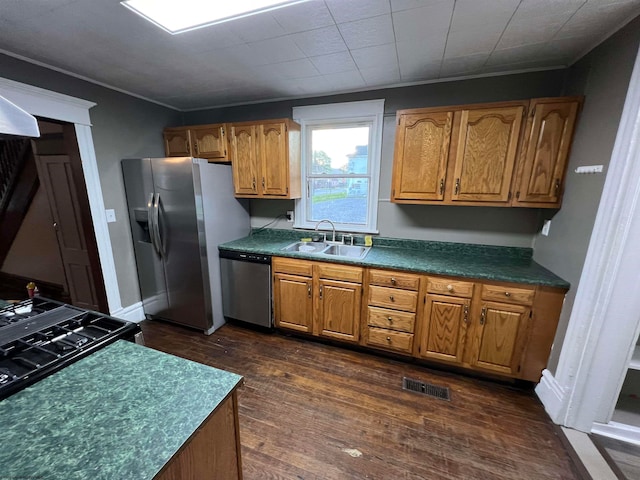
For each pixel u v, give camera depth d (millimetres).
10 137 1000
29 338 1053
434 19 1468
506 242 2385
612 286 1471
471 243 2484
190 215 2502
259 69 2133
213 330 2799
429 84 2377
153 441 664
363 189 2807
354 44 1744
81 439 667
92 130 2432
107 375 904
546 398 1832
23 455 623
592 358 1571
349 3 1335
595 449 1558
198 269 2605
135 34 1621
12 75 1919
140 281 2938
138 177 2639
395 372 2205
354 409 1827
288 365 2275
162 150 3125
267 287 2641
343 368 2246
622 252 1426
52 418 727
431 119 2094
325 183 2939
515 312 1911
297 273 2504
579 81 1843
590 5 1310
